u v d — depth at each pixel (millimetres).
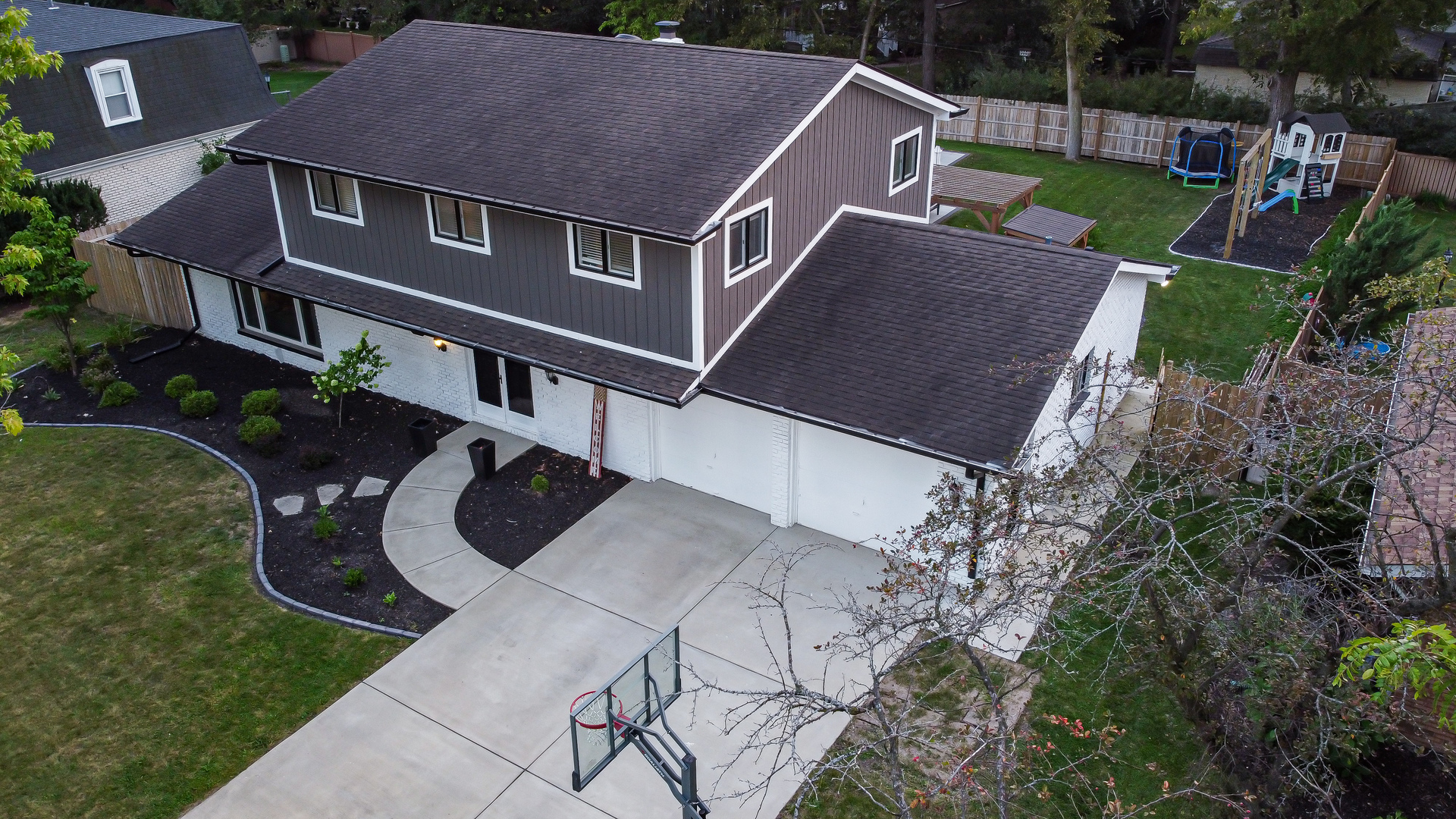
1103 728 11594
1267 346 17578
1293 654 9477
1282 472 9852
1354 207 26844
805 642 13055
